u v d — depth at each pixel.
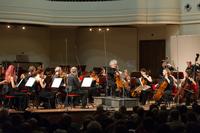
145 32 24.08
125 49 24.27
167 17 22.19
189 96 16.83
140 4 22.20
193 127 7.41
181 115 9.70
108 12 22.72
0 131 7.54
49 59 24.56
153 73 23.80
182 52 21.92
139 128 7.55
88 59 24.31
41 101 16.05
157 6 22.20
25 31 23.56
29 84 14.40
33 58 23.80
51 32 24.67
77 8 22.89
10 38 23.16
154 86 17.47
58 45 24.69
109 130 7.93
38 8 22.22
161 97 16.66
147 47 24.09
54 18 22.73
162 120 9.11
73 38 24.89
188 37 21.72
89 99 17.64
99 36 24.23
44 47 24.30
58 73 16.42
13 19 21.58
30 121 8.14
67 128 8.38
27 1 21.91
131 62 24.28
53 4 22.72
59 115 14.02
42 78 15.68
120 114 9.37
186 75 17.22
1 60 22.84
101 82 17.81
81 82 15.68
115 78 17.20
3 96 14.91
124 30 24.27
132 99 15.72
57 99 16.64
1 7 21.33
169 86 16.72
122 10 22.53
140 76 17.89
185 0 22.11
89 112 14.41
